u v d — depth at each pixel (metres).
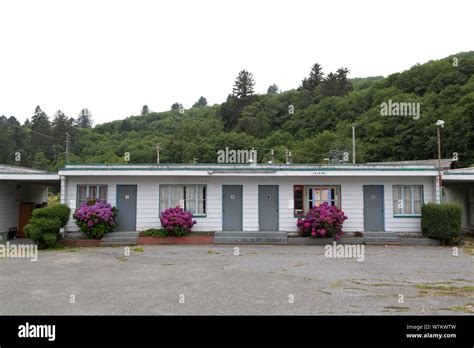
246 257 13.21
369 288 8.63
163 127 79.69
